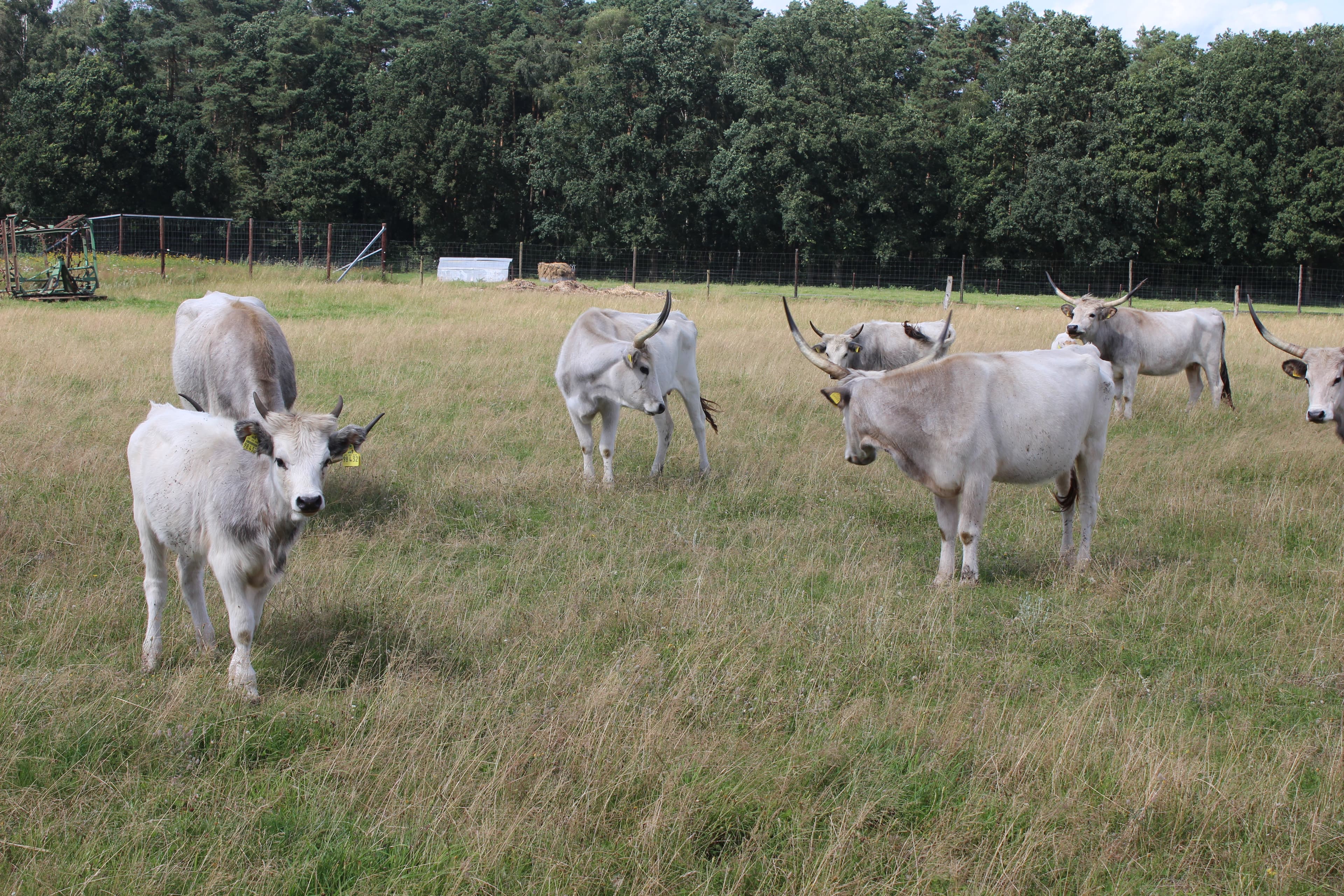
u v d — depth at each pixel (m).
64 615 5.54
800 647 5.64
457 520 7.76
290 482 4.71
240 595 4.86
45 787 4.07
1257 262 46.03
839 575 6.78
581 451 10.05
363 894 3.54
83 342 15.05
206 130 50.91
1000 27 67.69
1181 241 46.62
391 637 5.57
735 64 53.66
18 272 23.47
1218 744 4.73
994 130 48.06
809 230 46.78
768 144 47.22
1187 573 6.92
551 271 36.22
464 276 35.94
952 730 4.63
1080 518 7.76
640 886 3.60
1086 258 46.44
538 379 13.29
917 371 6.87
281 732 4.56
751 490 8.70
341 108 54.84
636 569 6.83
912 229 49.19
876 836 3.92
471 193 51.91
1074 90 47.62
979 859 3.80
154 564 5.23
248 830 3.83
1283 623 6.05
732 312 22.41
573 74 54.66
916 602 6.34
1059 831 4.00
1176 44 54.78
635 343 8.49
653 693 4.99
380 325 17.77
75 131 46.22
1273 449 10.20
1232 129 44.56
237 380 7.86
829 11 48.38
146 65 51.62
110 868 3.61
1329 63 45.28
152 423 5.30
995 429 6.70
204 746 4.48
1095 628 6.02
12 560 6.41
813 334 18.64
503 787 4.07
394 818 3.91
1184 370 13.92
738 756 4.44
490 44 56.75
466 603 6.13
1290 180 44.41
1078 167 45.19
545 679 5.12
